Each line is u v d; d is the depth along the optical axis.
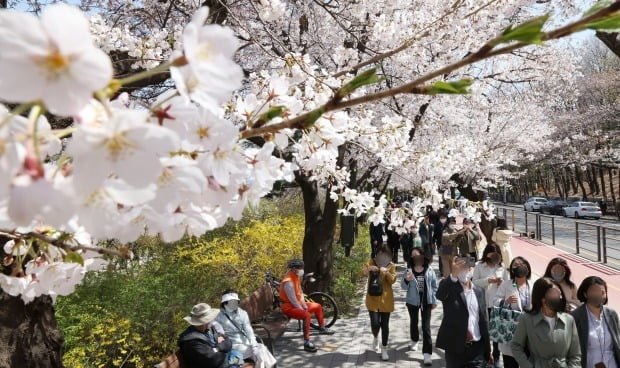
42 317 3.24
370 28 5.64
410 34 5.88
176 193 0.79
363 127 4.05
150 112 0.83
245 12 6.55
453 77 9.11
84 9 7.18
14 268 1.26
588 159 32.38
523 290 5.04
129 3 6.58
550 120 27.73
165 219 0.89
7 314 3.06
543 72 12.23
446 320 4.94
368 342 7.12
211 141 0.88
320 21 7.29
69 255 1.10
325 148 1.67
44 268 1.27
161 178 0.79
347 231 10.30
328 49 7.51
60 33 0.53
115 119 0.61
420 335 7.37
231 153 0.93
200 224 0.96
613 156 31.75
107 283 6.50
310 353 6.70
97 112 0.66
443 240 9.66
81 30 0.53
